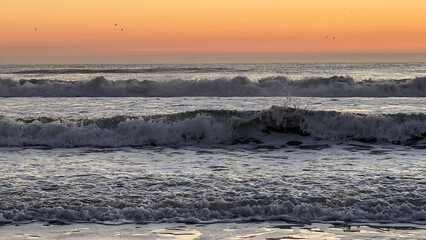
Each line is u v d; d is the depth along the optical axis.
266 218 12.38
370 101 40.00
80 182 15.38
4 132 23.48
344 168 17.55
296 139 24.28
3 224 11.95
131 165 18.34
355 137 24.27
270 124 24.88
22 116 30.44
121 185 14.98
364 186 14.59
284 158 19.94
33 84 47.22
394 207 12.67
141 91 46.81
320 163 18.69
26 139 23.39
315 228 11.75
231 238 11.15
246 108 35.03
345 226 11.87
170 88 46.81
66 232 11.48
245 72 104.00
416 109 34.00
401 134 24.06
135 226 11.88
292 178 15.80
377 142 23.70
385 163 18.53
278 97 44.09
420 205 12.84
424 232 11.45
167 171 17.16
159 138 23.83
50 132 23.61
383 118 24.36
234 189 14.39
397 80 48.12
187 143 23.88
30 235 11.29
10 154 20.92
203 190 14.30
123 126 23.88
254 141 24.08
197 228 11.75
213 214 12.48
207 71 107.06
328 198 13.28
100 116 30.36
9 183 15.22
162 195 13.83
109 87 46.84
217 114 25.28
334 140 24.09
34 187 14.71
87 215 12.40
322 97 44.25
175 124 24.22
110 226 11.88
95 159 19.70
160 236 11.25
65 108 35.06
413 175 16.11
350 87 46.00
